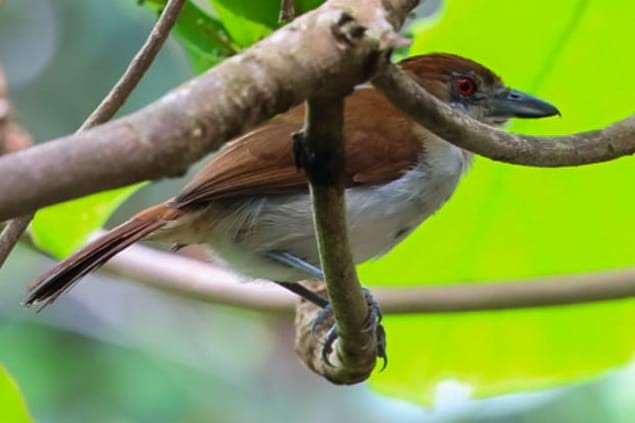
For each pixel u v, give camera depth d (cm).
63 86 1645
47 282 755
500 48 920
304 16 406
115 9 1645
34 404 1469
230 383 1596
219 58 804
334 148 475
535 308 859
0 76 803
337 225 533
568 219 1012
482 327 1055
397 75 450
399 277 1034
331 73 395
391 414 1523
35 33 1666
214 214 823
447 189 878
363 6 421
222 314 1702
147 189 1623
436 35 920
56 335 1543
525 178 988
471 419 1359
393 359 1071
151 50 636
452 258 1028
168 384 1530
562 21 891
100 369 1523
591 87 936
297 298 887
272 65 380
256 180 813
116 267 881
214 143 363
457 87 919
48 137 1625
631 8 882
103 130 346
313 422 1608
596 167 978
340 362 713
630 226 1009
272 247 845
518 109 921
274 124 834
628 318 1041
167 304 1689
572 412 1338
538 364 1066
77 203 886
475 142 492
